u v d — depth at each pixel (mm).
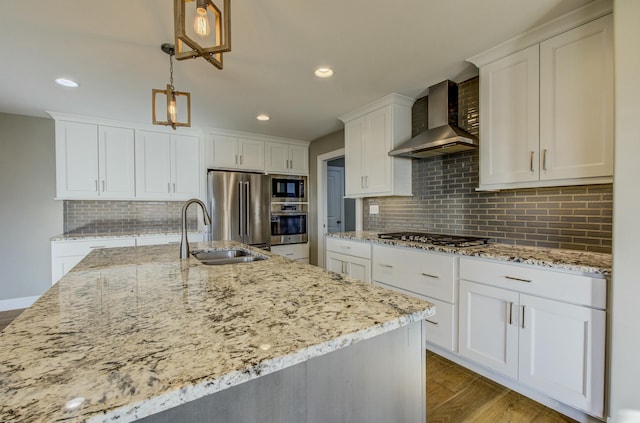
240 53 2105
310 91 2783
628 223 1288
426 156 2896
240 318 811
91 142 3451
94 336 707
